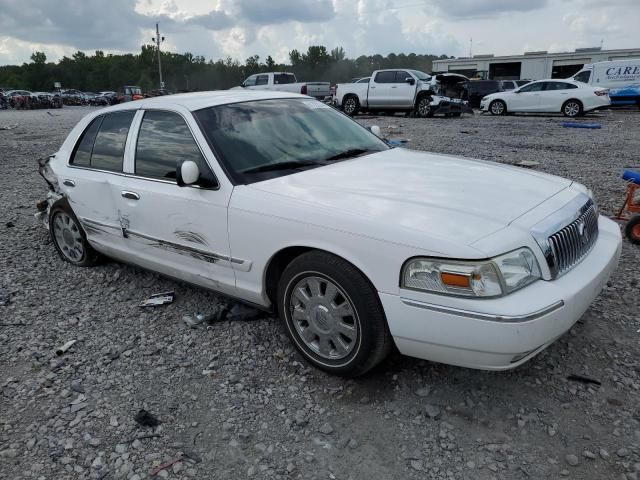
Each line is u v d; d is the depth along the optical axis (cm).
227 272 358
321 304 311
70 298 453
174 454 267
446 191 315
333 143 411
